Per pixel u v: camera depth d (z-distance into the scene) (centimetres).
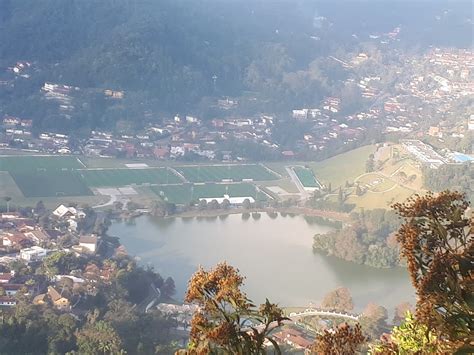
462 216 1220
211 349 1164
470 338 1120
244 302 1177
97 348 5369
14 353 5281
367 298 7550
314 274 8300
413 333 1327
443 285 1139
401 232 1188
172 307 6919
